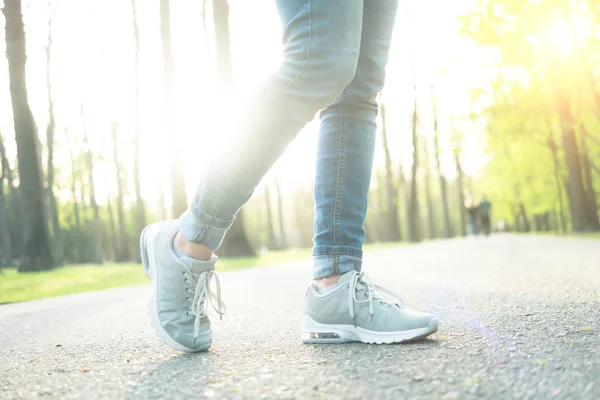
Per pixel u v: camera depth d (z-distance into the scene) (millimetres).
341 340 1872
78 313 3588
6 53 12203
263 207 57125
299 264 9266
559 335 1656
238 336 2133
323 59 1523
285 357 1632
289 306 3234
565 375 1218
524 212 40531
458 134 19547
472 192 46219
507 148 22578
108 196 29797
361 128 1954
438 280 4383
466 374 1279
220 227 1737
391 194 29141
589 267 4441
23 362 1818
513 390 1140
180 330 1756
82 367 1656
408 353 1577
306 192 43156
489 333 1784
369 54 1938
